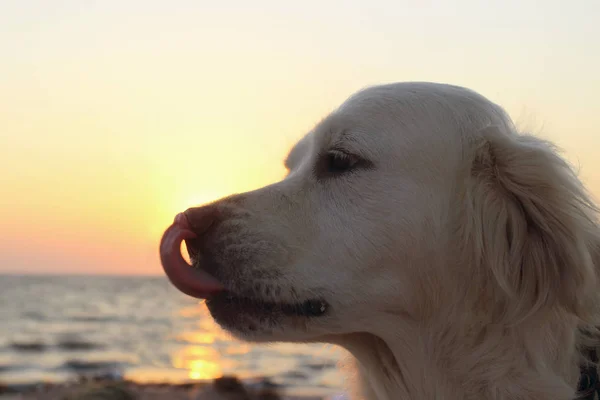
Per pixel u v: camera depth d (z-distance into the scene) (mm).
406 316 668
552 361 647
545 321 639
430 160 675
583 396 644
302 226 666
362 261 656
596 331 664
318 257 659
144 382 2773
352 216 663
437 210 668
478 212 656
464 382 657
